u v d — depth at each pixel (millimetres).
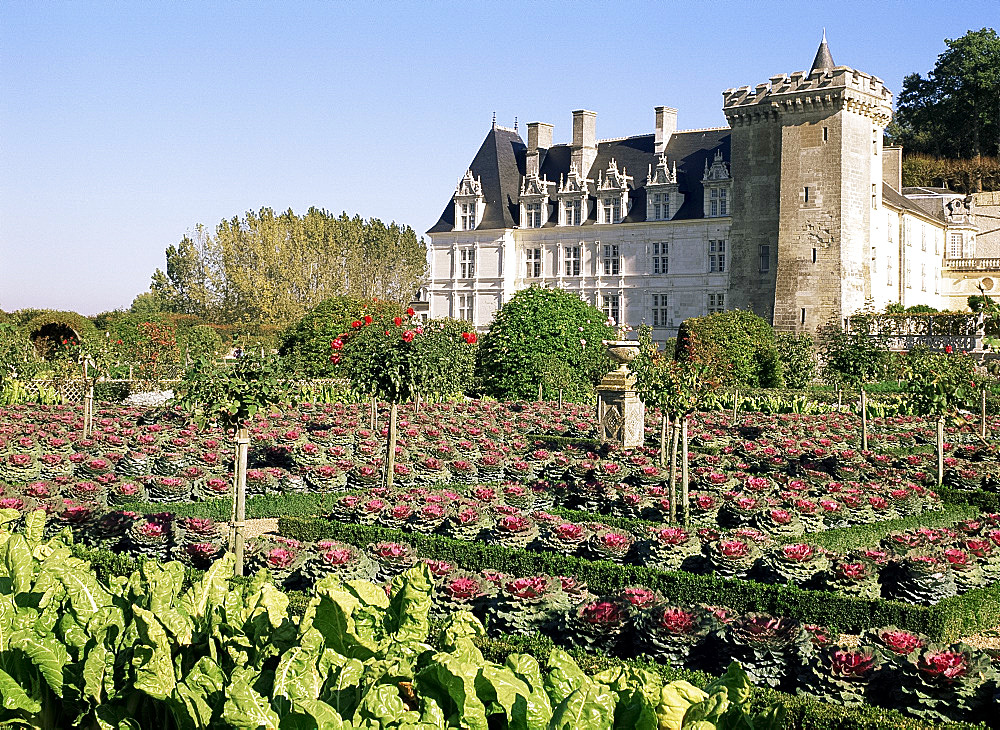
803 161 69438
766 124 71938
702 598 13492
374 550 12977
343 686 5699
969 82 104062
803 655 10016
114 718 6066
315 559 12805
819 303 68812
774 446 26562
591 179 80875
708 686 5855
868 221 70188
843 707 9344
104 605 6863
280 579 12938
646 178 78688
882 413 38031
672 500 17219
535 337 42844
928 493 19609
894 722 8938
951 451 27906
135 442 24516
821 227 68812
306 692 5641
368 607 6484
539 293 43906
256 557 13211
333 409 32625
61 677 6309
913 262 78625
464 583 11648
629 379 28219
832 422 33375
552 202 82750
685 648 10570
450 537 15711
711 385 35938
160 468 21719
